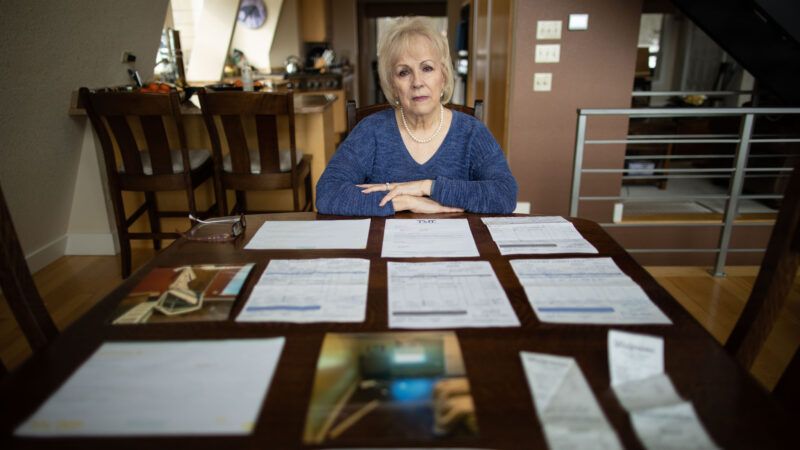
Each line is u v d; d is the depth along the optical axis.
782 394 0.73
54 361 0.61
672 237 3.44
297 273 0.85
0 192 0.80
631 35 3.15
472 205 1.23
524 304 0.74
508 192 1.26
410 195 1.24
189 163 2.34
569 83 3.25
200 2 4.59
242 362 0.61
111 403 0.54
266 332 0.67
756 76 2.96
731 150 4.45
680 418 0.51
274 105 2.19
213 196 2.94
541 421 0.51
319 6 7.36
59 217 2.75
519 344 0.64
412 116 1.39
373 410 0.52
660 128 4.53
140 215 2.69
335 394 0.55
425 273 0.85
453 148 1.43
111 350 0.63
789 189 0.78
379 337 0.65
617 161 3.38
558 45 3.18
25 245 2.58
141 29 2.83
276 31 6.74
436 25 1.33
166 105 2.18
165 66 3.76
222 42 4.40
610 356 0.59
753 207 3.99
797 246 0.75
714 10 2.80
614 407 0.53
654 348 0.60
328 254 0.94
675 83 6.83
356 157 1.42
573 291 0.78
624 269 0.86
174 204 2.95
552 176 3.44
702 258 3.46
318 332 0.67
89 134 2.71
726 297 2.39
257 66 6.09
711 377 0.58
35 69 2.11
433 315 0.71
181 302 0.76
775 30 2.78
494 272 0.85
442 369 0.59
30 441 0.48
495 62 4.09
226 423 0.51
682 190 4.54
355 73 9.13
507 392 0.55
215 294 0.78
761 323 0.79
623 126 3.30
